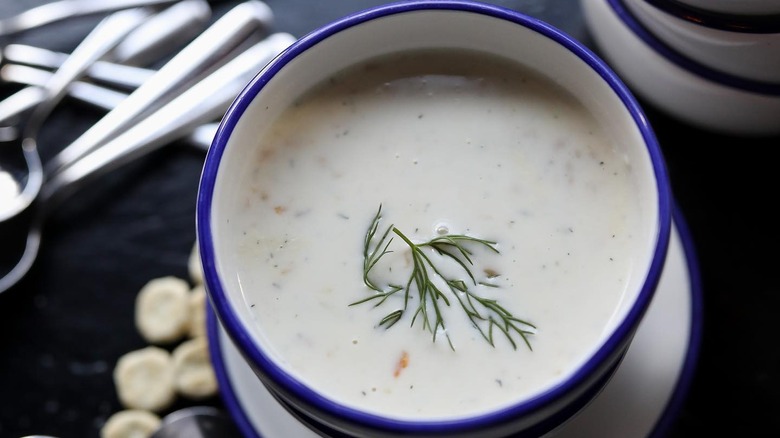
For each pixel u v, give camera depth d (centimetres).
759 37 42
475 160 41
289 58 41
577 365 36
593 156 41
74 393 48
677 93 46
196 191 51
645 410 43
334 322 39
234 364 44
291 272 40
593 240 40
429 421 36
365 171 41
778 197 48
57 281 49
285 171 41
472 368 39
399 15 41
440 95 42
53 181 50
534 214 41
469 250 40
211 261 38
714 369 46
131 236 50
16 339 49
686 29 43
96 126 51
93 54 52
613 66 48
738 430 45
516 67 42
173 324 48
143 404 47
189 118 51
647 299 37
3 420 48
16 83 53
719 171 48
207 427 47
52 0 54
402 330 39
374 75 42
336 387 39
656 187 38
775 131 47
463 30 42
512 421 36
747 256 47
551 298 40
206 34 53
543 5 52
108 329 49
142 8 53
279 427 44
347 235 41
